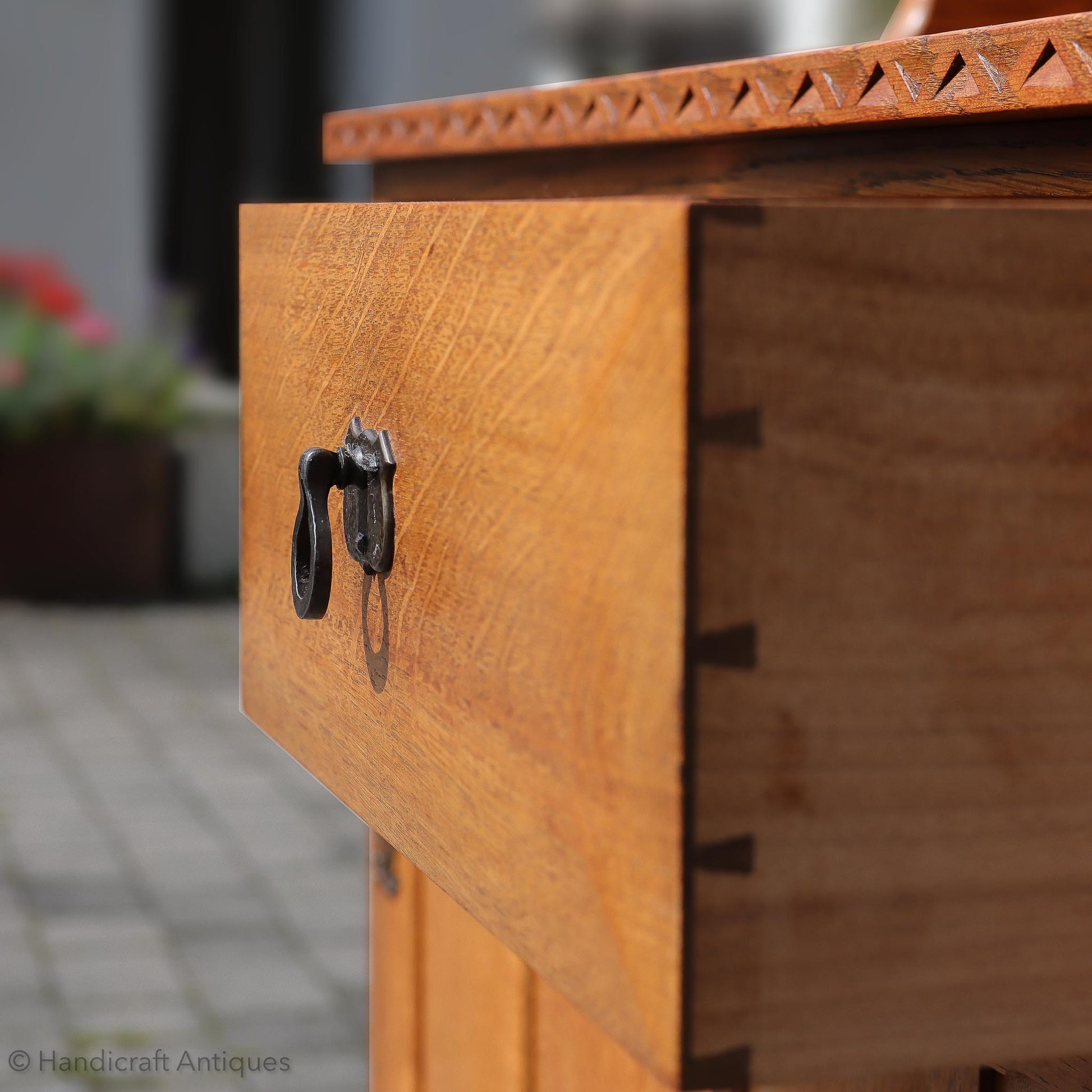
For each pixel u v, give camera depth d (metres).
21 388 7.28
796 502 0.67
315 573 0.82
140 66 8.47
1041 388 0.68
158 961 3.52
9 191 8.42
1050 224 0.68
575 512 0.71
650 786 0.68
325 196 8.17
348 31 7.45
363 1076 3.00
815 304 0.67
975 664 0.68
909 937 0.68
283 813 4.58
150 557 7.49
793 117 0.87
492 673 0.75
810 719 0.67
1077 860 0.69
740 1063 0.68
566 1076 1.13
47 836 4.33
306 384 0.89
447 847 0.78
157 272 8.65
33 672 6.15
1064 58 0.76
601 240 0.69
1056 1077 0.80
